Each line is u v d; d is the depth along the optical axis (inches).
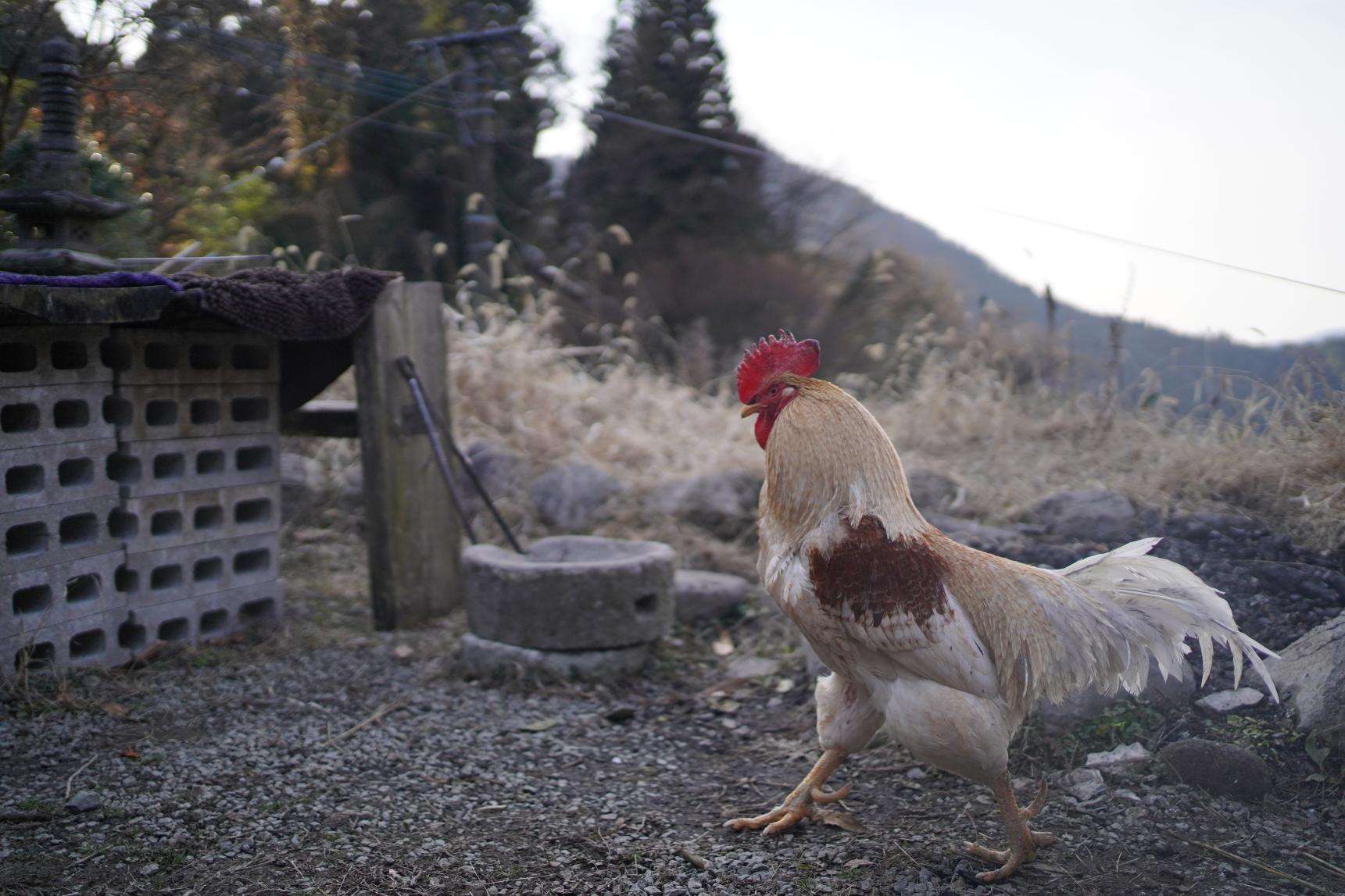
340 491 284.7
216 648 190.9
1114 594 114.7
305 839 120.2
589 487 266.4
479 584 184.9
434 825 126.0
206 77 272.2
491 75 503.2
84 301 140.6
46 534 160.9
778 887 111.6
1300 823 121.3
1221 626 109.5
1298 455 205.2
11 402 153.6
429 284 216.4
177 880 108.8
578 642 180.2
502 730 160.7
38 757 139.6
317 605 223.1
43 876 108.2
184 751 145.8
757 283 612.7
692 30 694.5
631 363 375.2
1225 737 138.3
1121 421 269.6
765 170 699.4
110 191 189.6
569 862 117.0
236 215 285.4
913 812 131.6
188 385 184.4
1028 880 111.7
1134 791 130.1
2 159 171.9
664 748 156.2
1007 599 110.9
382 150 539.8
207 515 197.5
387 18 448.1
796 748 156.0
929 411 301.7
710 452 279.6
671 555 191.6
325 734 156.2
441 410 219.1
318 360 214.4
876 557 108.3
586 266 593.0
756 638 202.7
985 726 105.7
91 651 173.3
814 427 113.9
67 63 162.4
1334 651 138.0
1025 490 235.8
